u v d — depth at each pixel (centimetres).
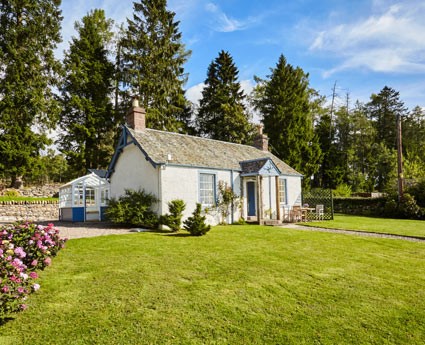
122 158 1616
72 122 2975
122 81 3106
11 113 2344
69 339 359
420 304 479
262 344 355
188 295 499
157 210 1352
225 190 1602
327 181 3638
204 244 941
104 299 477
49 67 2652
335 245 956
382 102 5266
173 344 352
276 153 3145
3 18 2416
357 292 528
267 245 940
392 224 1603
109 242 946
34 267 616
